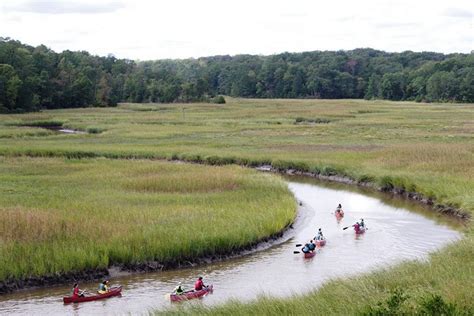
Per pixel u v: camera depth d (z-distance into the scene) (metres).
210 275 26.92
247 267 28.11
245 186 44.12
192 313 18.64
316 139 81.81
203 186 43.97
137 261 27.30
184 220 32.19
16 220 29.53
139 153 68.62
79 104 164.88
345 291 19.09
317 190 49.66
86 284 25.50
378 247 31.47
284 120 116.12
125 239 28.20
